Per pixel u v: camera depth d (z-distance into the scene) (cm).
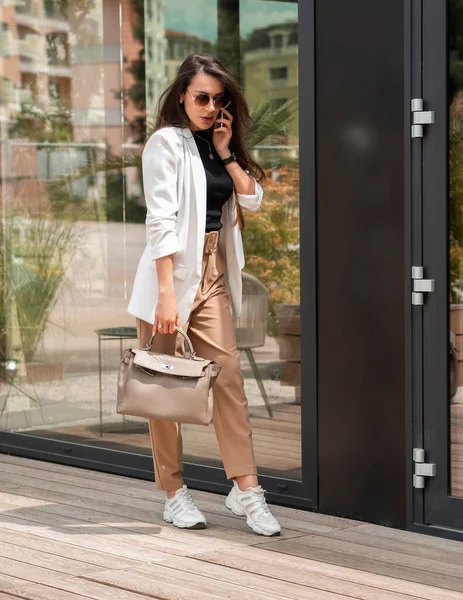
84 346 470
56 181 474
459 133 341
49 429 485
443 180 342
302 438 386
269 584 297
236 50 406
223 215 353
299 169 383
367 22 357
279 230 395
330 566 315
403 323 353
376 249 359
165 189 337
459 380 345
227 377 350
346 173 366
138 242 448
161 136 339
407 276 350
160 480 362
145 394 330
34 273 485
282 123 392
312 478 384
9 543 340
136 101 445
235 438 351
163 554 327
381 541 344
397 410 357
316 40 372
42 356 485
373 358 363
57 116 471
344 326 370
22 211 486
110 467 456
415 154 347
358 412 369
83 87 461
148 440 449
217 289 351
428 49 344
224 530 357
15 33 481
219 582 299
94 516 376
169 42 430
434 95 343
